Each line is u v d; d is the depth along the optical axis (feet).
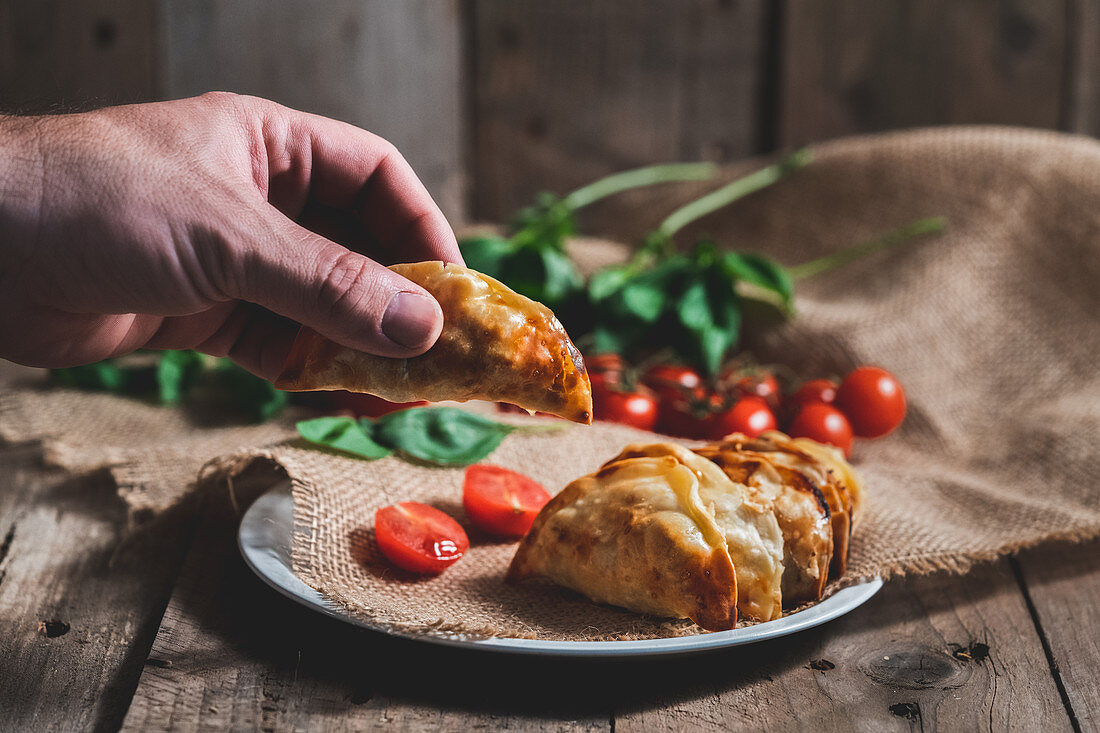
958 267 2.64
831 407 2.33
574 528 1.71
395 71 3.16
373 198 1.87
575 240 2.92
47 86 3.03
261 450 1.88
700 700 1.58
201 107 1.68
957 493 2.11
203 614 1.73
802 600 1.71
